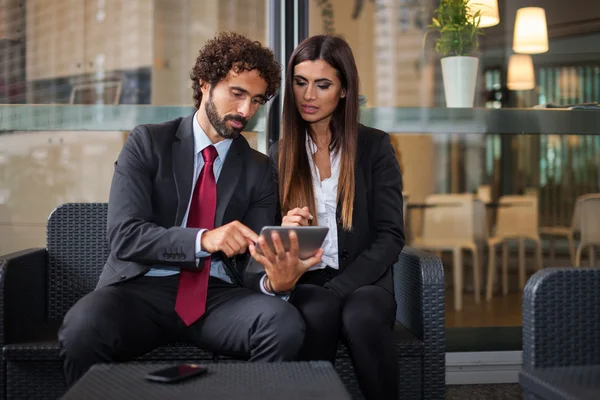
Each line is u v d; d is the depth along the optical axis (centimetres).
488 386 254
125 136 303
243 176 181
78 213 201
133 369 116
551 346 132
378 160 195
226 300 167
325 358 164
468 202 370
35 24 376
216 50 172
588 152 412
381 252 182
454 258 369
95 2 405
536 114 259
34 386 162
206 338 164
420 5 412
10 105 239
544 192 416
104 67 408
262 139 246
